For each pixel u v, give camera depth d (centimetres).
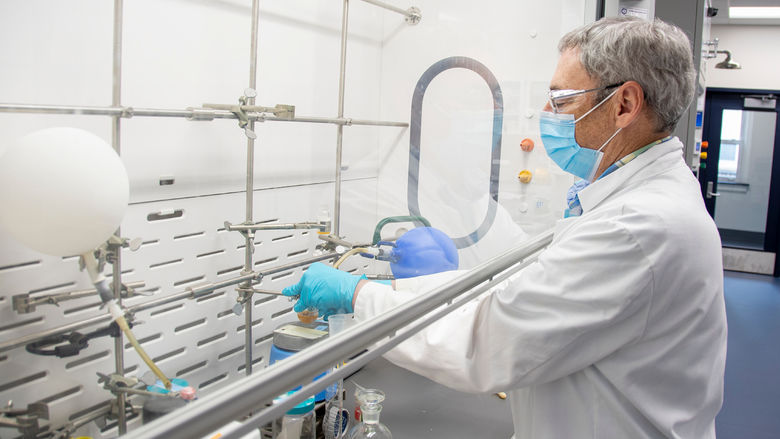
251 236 100
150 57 81
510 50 142
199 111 88
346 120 120
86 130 70
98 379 71
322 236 117
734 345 429
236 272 98
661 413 85
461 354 95
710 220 88
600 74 88
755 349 422
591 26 92
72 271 69
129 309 77
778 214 638
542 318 84
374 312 88
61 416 66
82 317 70
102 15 73
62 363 68
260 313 102
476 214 142
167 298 83
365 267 121
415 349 98
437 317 87
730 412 326
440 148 136
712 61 645
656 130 92
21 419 64
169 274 85
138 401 68
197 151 89
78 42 70
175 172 85
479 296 107
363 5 121
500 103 144
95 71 73
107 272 73
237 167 97
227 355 95
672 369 84
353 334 65
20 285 64
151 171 81
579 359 85
